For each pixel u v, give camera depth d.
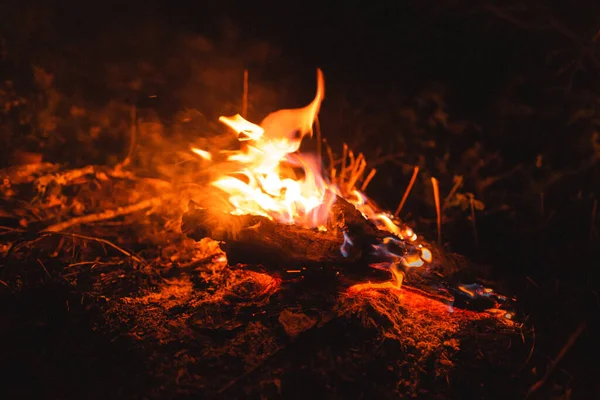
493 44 1.38
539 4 1.35
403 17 1.46
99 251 0.89
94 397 0.60
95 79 1.29
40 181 0.96
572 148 1.18
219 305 0.71
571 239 1.01
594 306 0.82
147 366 0.63
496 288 0.84
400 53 1.41
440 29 1.43
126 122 1.20
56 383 0.62
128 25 1.44
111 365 0.64
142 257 0.88
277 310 0.68
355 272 0.70
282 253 0.70
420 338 0.68
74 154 1.12
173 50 1.41
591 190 1.11
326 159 1.17
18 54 1.27
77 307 0.71
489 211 1.08
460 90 1.32
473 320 0.73
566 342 0.72
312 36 1.47
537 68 1.32
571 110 1.22
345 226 0.72
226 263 0.82
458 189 1.12
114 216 0.95
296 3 1.51
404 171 1.16
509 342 0.70
